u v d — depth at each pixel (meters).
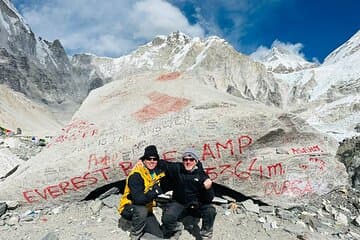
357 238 7.07
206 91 9.35
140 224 6.21
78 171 7.80
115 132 8.30
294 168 8.32
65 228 6.82
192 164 6.28
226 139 8.09
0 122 92.44
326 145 8.83
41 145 20.23
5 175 9.53
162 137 8.06
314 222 7.45
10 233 6.61
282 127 8.27
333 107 153.62
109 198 7.90
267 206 8.16
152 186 6.32
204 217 6.38
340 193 8.70
